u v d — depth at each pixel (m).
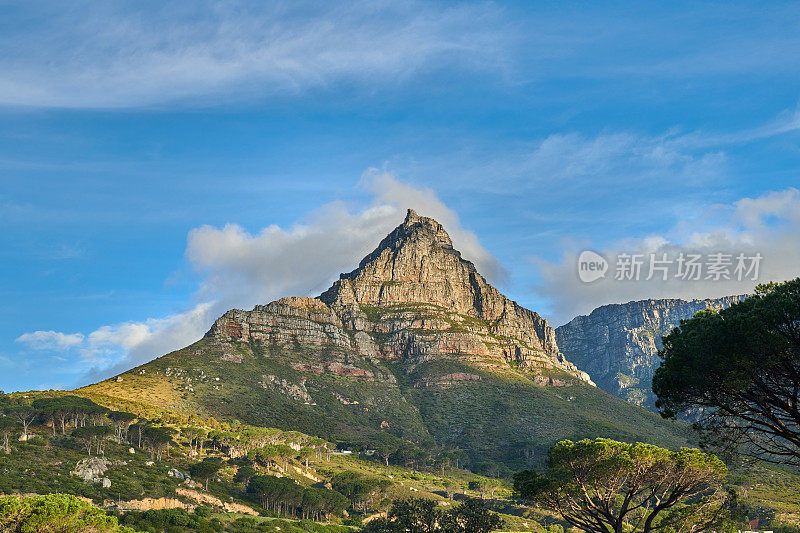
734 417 38.38
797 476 138.25
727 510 46.41
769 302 34.78
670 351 39.91
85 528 49.91
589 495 50.34
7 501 47.75
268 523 113.25
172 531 96.31
